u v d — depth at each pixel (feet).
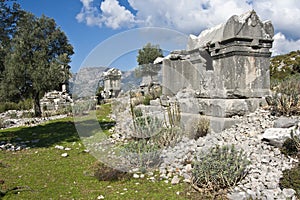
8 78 35.32
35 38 40.24
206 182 10.75
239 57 18.31
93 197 10.63
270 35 19.24
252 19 18.57
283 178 10.17
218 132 17.88
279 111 16.83
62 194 11.03
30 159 16.25
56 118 37.65
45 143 20.88
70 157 16.40
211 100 19.17
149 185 11.51
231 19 18.12
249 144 14.01
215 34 20.24
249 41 18.58
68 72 43.80
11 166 14.88
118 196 10.60
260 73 19.13
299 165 10.84
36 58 38.34
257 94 18.89
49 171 13.87
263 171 10.98
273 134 13.50
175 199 10.05
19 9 23.27
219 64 19.36
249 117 17.83
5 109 55.62
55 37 45.52
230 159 10.78
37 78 36.09
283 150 12.66
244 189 9.94
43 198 10.68
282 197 9.09
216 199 9.80
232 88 18.30
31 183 12.26
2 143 21.68
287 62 47.39
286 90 18.63
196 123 18.42
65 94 56.24
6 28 22.88
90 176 12.98
